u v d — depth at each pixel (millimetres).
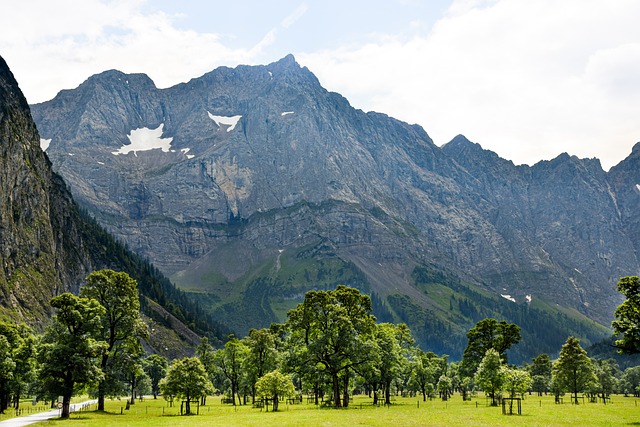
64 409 73625
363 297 97062
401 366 105750
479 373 103250
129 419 72562
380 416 71125
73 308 73938
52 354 71375
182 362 88500
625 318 65750
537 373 168125
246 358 113438
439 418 69438
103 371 80312
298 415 73000
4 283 181500
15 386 85750
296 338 102938
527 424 63656
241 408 98000
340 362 88875
